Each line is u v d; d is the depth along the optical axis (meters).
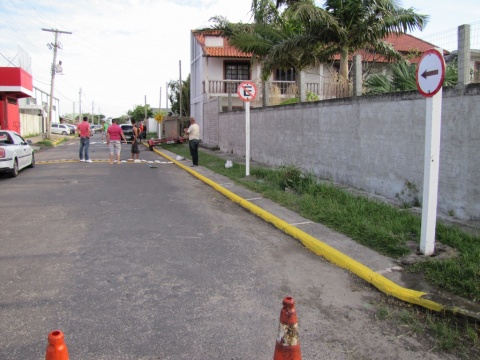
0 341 3.60
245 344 3.59
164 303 4.35
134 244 6.34
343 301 4.44
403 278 4.76
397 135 8.23
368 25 12.80
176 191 11.13
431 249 5.32
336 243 6.07
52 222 7.66
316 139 11.49
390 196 8.49
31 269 5.29
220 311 4.19
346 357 3.41
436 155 5.21
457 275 4.54
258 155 16.28
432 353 3.47
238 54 28.05
